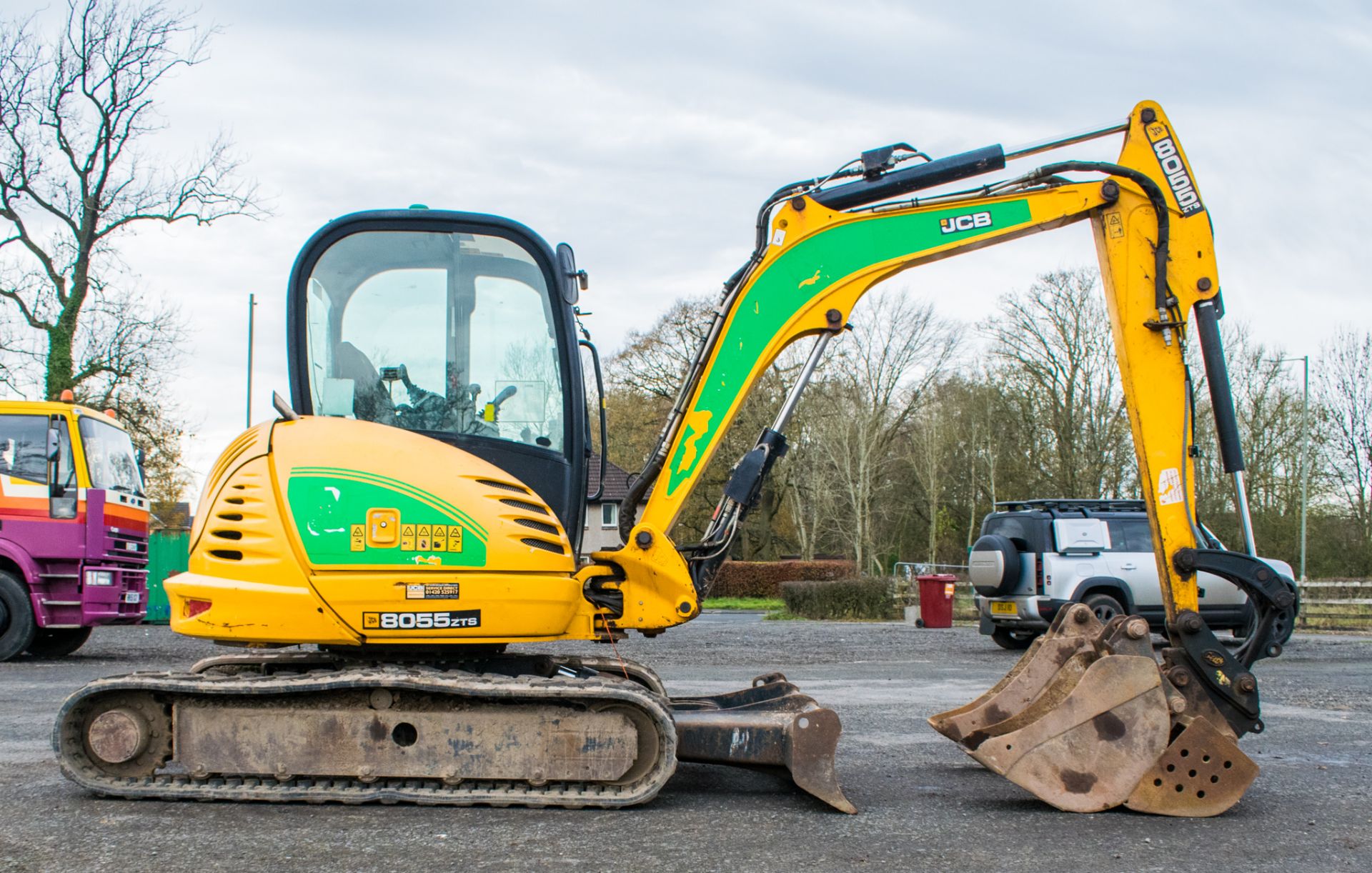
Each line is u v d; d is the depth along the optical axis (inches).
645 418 1584.6
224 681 179.9
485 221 209.9
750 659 490.0
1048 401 1352.1
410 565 183.6
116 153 962.7
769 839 164.6
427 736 181.5
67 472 496.1
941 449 1619.1
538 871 144.8
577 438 208.4
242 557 185.2
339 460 187.6
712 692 348.8
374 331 206.5
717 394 208.5
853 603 903.7
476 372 207.2
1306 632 757.3
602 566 203.5
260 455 189.8
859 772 221.8
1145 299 209.9
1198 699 201.0
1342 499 1242.0
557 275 210.1
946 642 607.2
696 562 207.6
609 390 1633.9
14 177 936.3
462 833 164.4
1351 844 166.7
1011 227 210.8
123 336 979.3
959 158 213.3
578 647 543.5
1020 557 554.3
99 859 149.2
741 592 1510.8
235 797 180.2
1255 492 1272.1
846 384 1529.3
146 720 185.3
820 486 1531.7
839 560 1632.6
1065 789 184.4
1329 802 196.9
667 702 200.7
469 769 180.9
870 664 464.1
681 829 169.6
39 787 195.0
